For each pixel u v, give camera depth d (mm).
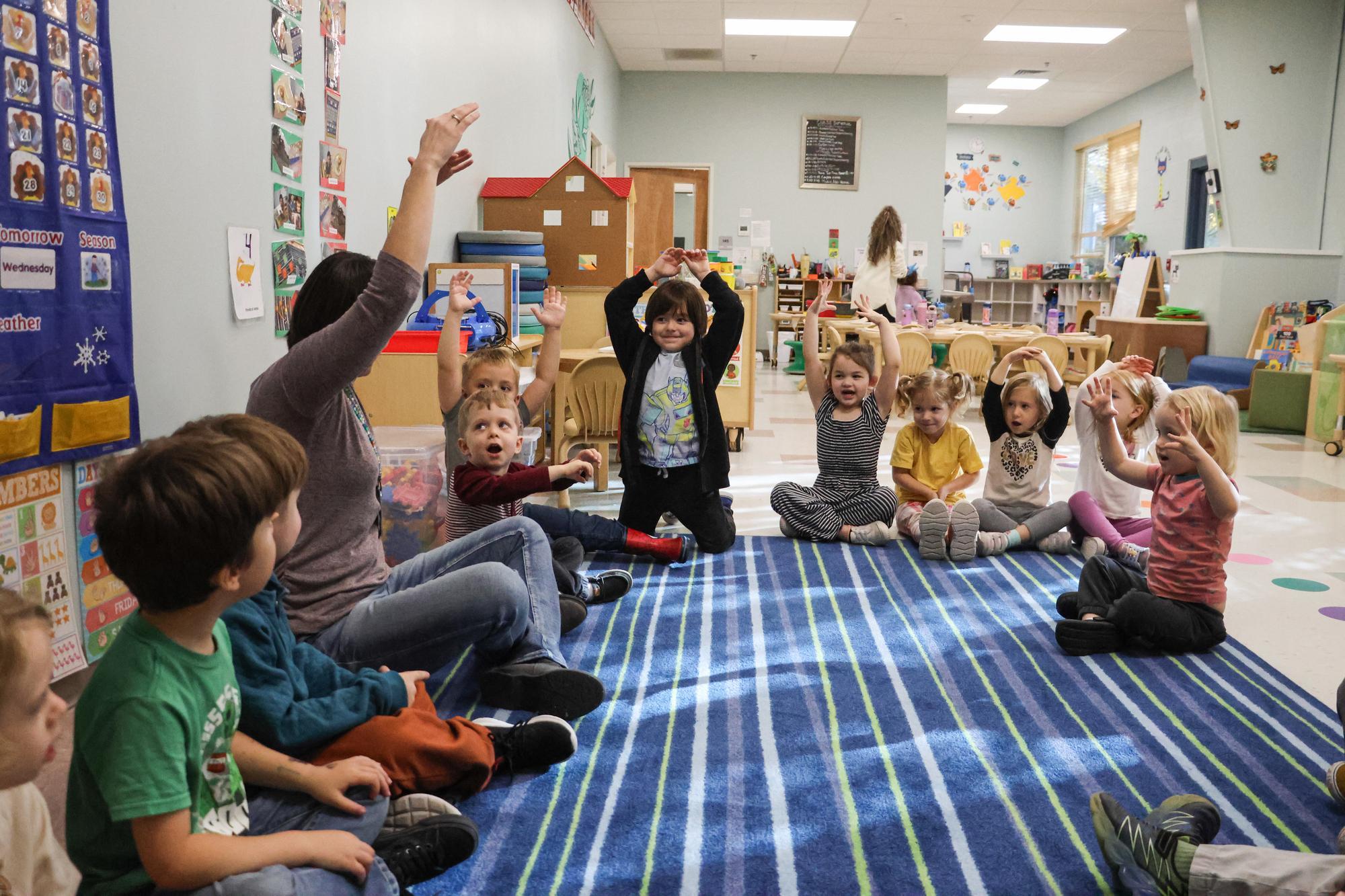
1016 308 13438
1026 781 1641
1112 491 3080
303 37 2682
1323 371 5609
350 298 1624
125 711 1005
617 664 2145
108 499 1003
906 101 10828
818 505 3244
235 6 2285
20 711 864
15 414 1562
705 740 1783
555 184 4805
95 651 1797
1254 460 4977
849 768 1683
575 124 7535
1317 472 4664
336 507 1643
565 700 1832
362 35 3164
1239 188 7691
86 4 1711
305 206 2727
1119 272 11727
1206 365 7293
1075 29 8828
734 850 1431
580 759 1709
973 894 1331
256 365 2439
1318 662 2230
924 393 3223
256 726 1308
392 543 2455
